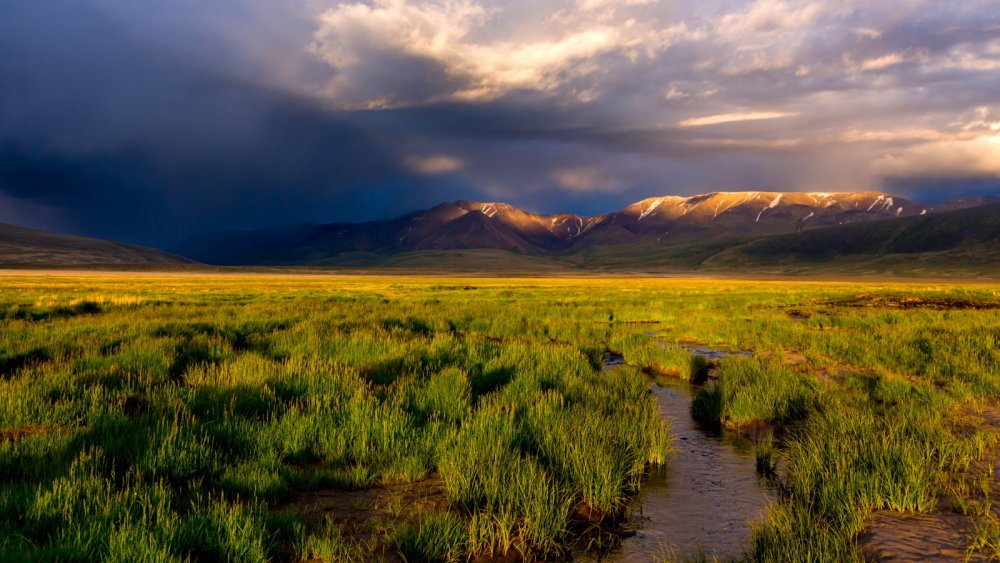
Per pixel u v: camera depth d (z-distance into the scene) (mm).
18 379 9461
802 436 8148
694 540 5504
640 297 45469
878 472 6098
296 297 41156
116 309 26516
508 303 36875
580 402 9609
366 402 8750
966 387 10680
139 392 9453
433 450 7484
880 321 23875
